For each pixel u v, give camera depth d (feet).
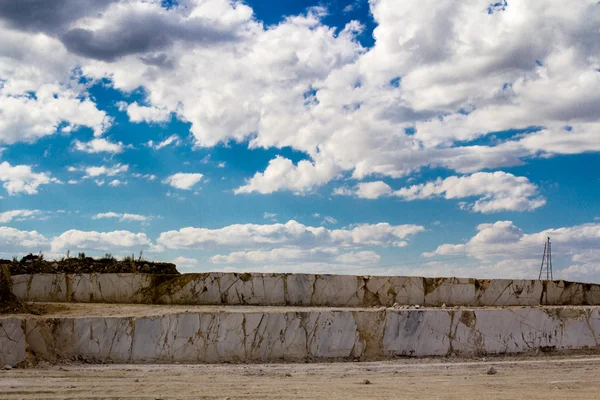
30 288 73.00
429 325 59.72
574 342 62.64
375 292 75.92
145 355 52.95
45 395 37.78
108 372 47.09
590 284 81.30
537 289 79.82
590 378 48.49
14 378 43.37
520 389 42.93
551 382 46.39
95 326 53.31
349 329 57.67
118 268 81.82
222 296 73.46
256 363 53.93
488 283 78.84
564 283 80.69
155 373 47.14
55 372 46.44
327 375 48.16
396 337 58.54
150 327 54.08
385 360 56.59
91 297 73.41
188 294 73.20
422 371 51.19
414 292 76.59
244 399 37.11
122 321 53.88
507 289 79.10
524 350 61.05
